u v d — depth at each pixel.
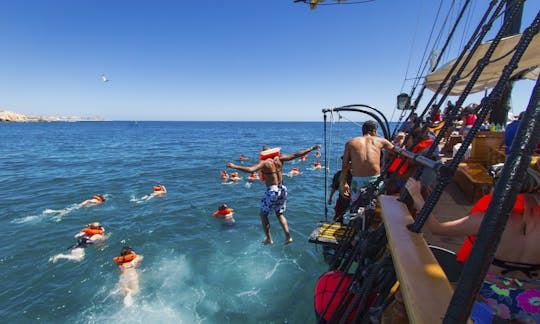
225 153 32.31
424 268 1.35
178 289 5.90
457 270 2.32
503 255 1.95
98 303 5.61
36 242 8.41
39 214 10.95
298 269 6.34
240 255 7.09
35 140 50.53
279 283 5.89
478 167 6.88
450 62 6.60
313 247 7.29
